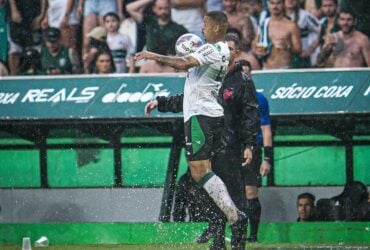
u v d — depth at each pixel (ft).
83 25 118.42
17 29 118.93
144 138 117.60
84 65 118.83
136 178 117.60
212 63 87.61
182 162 116.98
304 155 116.06
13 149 118.52
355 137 115.44
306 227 115.44
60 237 117.91
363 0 115.85
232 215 88.84
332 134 115.65
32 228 118.21
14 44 118.83
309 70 116.78
